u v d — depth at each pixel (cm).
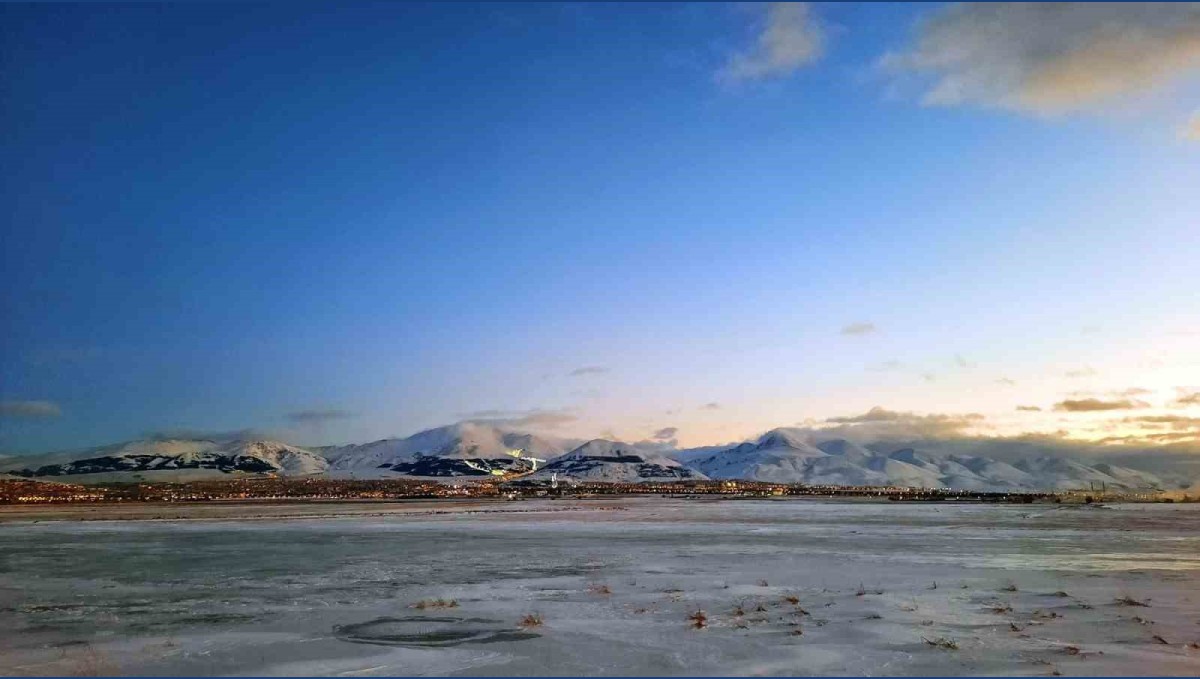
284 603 2172
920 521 6456
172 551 3838
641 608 2012
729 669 1362
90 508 10712
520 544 4109
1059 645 1527
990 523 6100
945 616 1858
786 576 2661
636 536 4659
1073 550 3628
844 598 2152
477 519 7050
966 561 3133
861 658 1429
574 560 3250
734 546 3894
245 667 1434
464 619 1881
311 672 1391
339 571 2925
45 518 7619
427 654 1517
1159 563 3048
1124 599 2083
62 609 2106
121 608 2114
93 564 3244
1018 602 2072
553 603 2114
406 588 2452
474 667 1406
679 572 2797
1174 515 7756
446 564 3133
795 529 5303
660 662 1420
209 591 2425
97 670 1423
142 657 1520
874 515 7775
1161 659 1401
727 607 2016
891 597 2167
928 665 1373
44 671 1423
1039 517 7312
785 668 1362
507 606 2069
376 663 1451
